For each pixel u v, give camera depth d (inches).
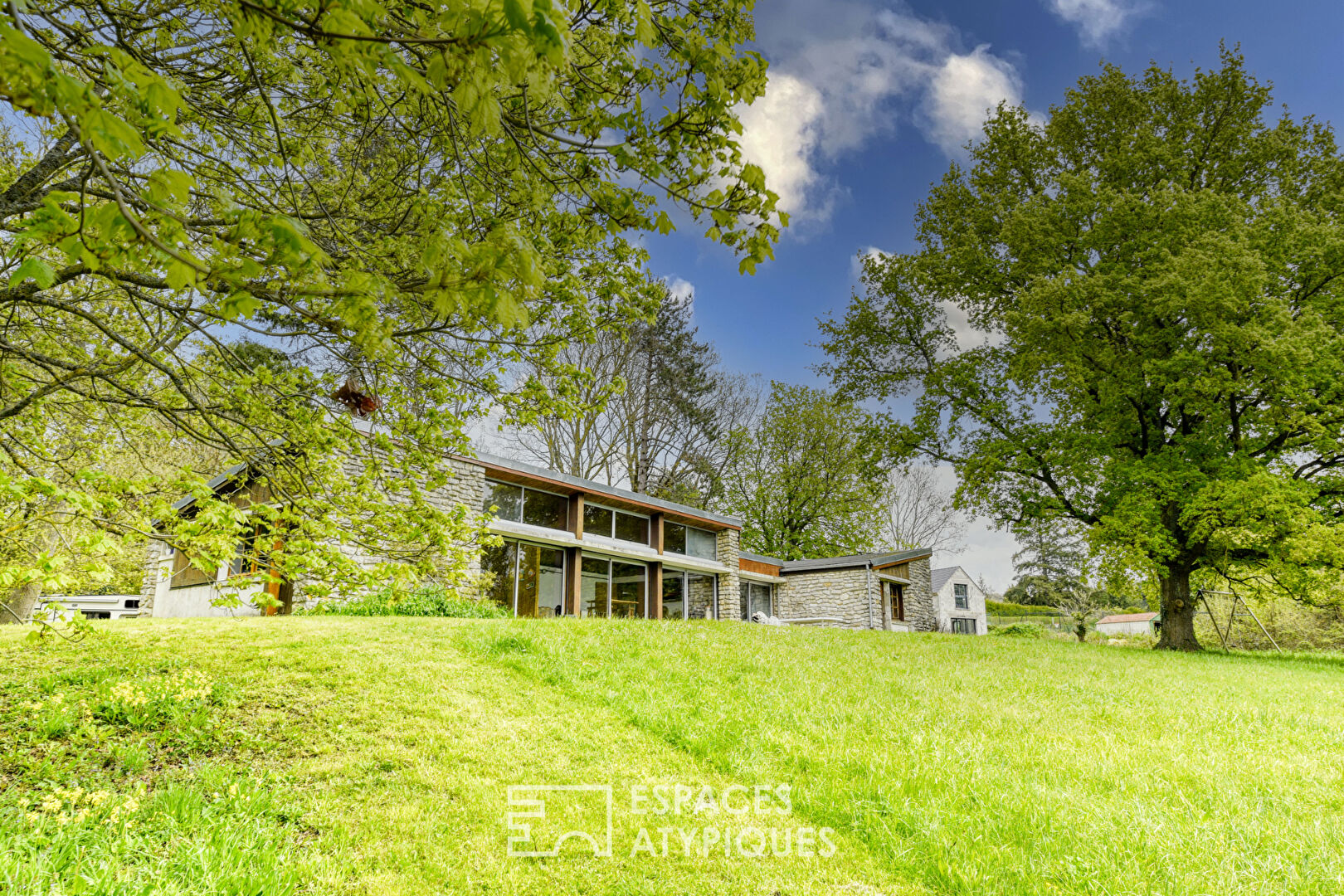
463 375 215.0
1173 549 697.0
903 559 1080.8
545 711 255.1
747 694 308.0
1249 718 327.6
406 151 204.4
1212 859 164.1
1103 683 418.3
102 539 108.4
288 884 132.4
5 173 237.9
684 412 1199.6
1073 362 755.4
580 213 126.8
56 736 188.7
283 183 183.8
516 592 641.0
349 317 74.9
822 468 1286.9
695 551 868.0
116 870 126.9
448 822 169.6
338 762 194.4
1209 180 805.2
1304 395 669.9
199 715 208.7
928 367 962.7
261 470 166.7
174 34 171.2
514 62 58.2
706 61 101.1
